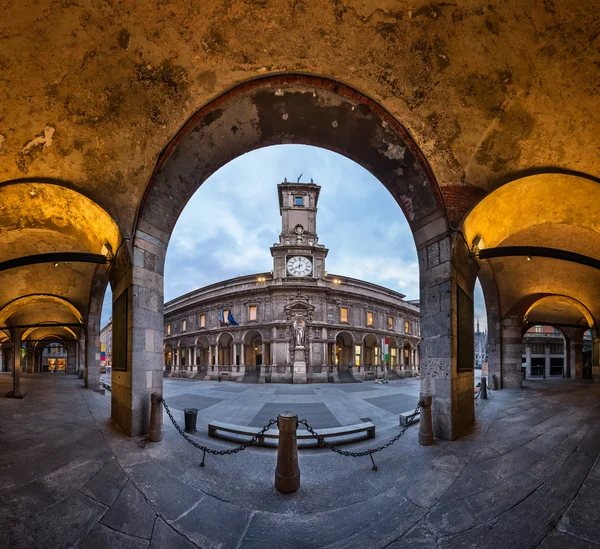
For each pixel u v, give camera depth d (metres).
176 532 3.74
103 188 7.08
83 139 6.39
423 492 4.48
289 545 3.54
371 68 6.04
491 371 16.69
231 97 6.50
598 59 4.74
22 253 11.20
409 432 7.82
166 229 8.09
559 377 28.23
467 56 5.52
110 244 8.14
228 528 3.88
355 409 12.70
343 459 6.12
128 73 5.75
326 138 7.89
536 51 5.06
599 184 6.37
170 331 43.00
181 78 6.00
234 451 5.59
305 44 5.70
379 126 7.07
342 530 3.80
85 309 16.81
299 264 32.00
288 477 4.78
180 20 5.17
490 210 7.84
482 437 6.64
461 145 6.80
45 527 3.52
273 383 28.17
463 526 3.59
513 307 16.67
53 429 6.89
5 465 4.76
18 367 12.70
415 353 42.00
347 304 33.25
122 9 4.88
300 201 34.19
